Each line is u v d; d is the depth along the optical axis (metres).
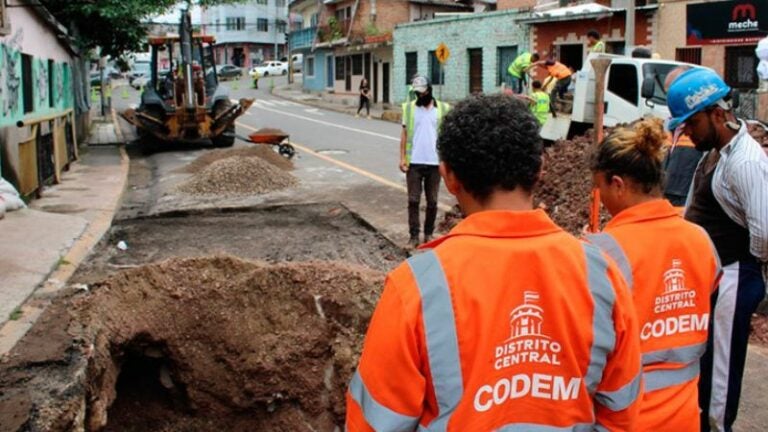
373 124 26.67
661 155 2.56
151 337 4.84
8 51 10.35
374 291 4.79
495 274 1.71
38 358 4.26
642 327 2.49
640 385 1.85
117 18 18.55
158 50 19.62
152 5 18.59
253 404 4.77
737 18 19.58
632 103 11.71
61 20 17.98
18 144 9.77
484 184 1.77
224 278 5.06
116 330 4.74
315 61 47.56
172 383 4.93
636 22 22.34
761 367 4.64
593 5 23.50
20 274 6.21
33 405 3.79
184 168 14.27
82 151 18.31
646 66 11.59
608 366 1.81
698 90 3.10
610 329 1.78
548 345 1.72
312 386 4.72
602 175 2.66
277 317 4.85
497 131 1.75
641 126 2.57
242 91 50.97
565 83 13.91
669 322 2.52
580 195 8.05
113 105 39.34
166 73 20.00
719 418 3.19
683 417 2.52
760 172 3.00
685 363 2.55
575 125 12.51
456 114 1.82
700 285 2.56
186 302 4.95
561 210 8.10
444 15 32.59
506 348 1.70
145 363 4.98
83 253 7.55
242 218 9.83
